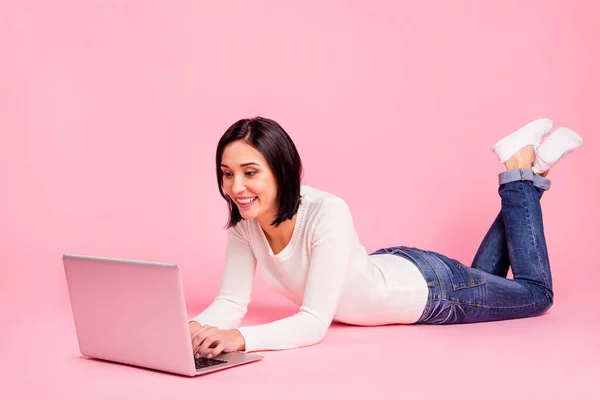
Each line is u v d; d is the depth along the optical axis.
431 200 6.20
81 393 2.97
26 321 4.37
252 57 6.34
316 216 3.57
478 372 3.25
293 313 4.56
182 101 6.24
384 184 6.24
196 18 6.27
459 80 6.34
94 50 6.18
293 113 6.36
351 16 6.35
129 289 3.14
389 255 4.21
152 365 3.20
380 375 3.19
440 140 6.29
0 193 5.91
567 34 6.30
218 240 5.91
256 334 3.43
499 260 4.72
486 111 6.32
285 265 3.73
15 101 6.06
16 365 3.41
